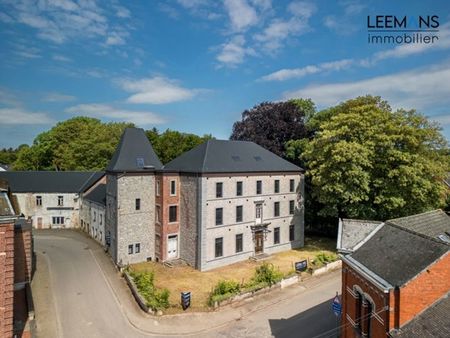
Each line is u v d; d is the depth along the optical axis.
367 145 31.83
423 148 33.00
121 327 20.48
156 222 34.25
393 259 13.27
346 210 34.69
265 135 48.94
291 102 52.03
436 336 9.85
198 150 35.06
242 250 34.19
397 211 33.22
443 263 11.23
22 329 19.73
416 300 11.05
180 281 28.23
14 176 50.44
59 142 69.19
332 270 30.75
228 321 21.48
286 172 38.19
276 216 37.25
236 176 33.59
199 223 31.22
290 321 21.41
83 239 43.47
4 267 17.45
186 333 20.02
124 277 28.69
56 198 50.28
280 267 31.78
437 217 19.69
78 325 20.55
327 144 33.44
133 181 33.25
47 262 33.28
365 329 13.74
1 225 17.27
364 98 37.81
